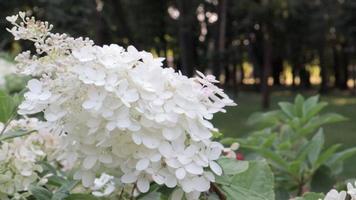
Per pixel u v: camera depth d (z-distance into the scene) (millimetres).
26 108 500
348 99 12219
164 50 9289
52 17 5422
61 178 656
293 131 1074
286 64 17281
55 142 657
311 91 15281
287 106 1149
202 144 508
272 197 617
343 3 10211
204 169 533
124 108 481
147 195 508
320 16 10562
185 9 8383
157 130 492
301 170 910
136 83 490
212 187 547
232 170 567
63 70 495
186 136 515
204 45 10031
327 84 14828
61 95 497
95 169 520
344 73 15711
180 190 511
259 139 1027
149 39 8883
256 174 631
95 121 488
